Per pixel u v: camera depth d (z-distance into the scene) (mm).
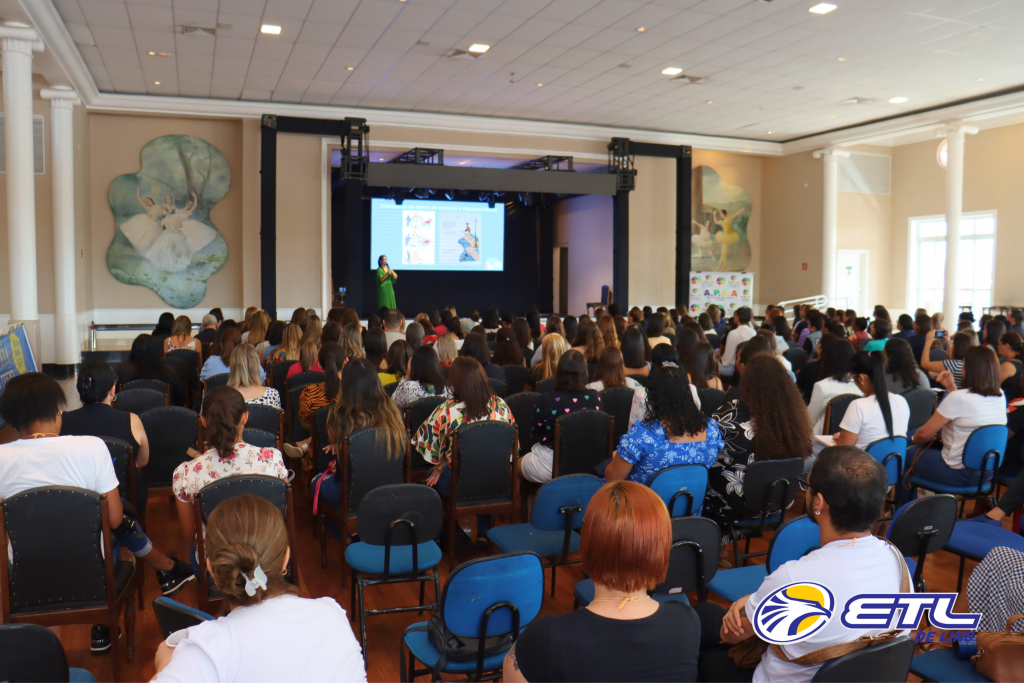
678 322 10086
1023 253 14492
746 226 16891
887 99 12438
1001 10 8203
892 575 1622
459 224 16516
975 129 13031
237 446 2738
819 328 8719
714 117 13797
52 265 10688
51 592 2385
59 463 2441
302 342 5809
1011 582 1921
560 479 2830
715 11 8180
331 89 11594
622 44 9352
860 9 8133
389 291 13930
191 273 12938
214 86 11391
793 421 3105
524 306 19922
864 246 16797
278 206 12820
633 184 14180
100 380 3273
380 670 2740
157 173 12625
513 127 13859
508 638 2135
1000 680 1838
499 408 3670
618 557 1420
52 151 10328
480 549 3924
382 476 3314
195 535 2721
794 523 2418
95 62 10031
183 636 1350
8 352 6078
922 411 4836
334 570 3723
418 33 8883
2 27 7664
